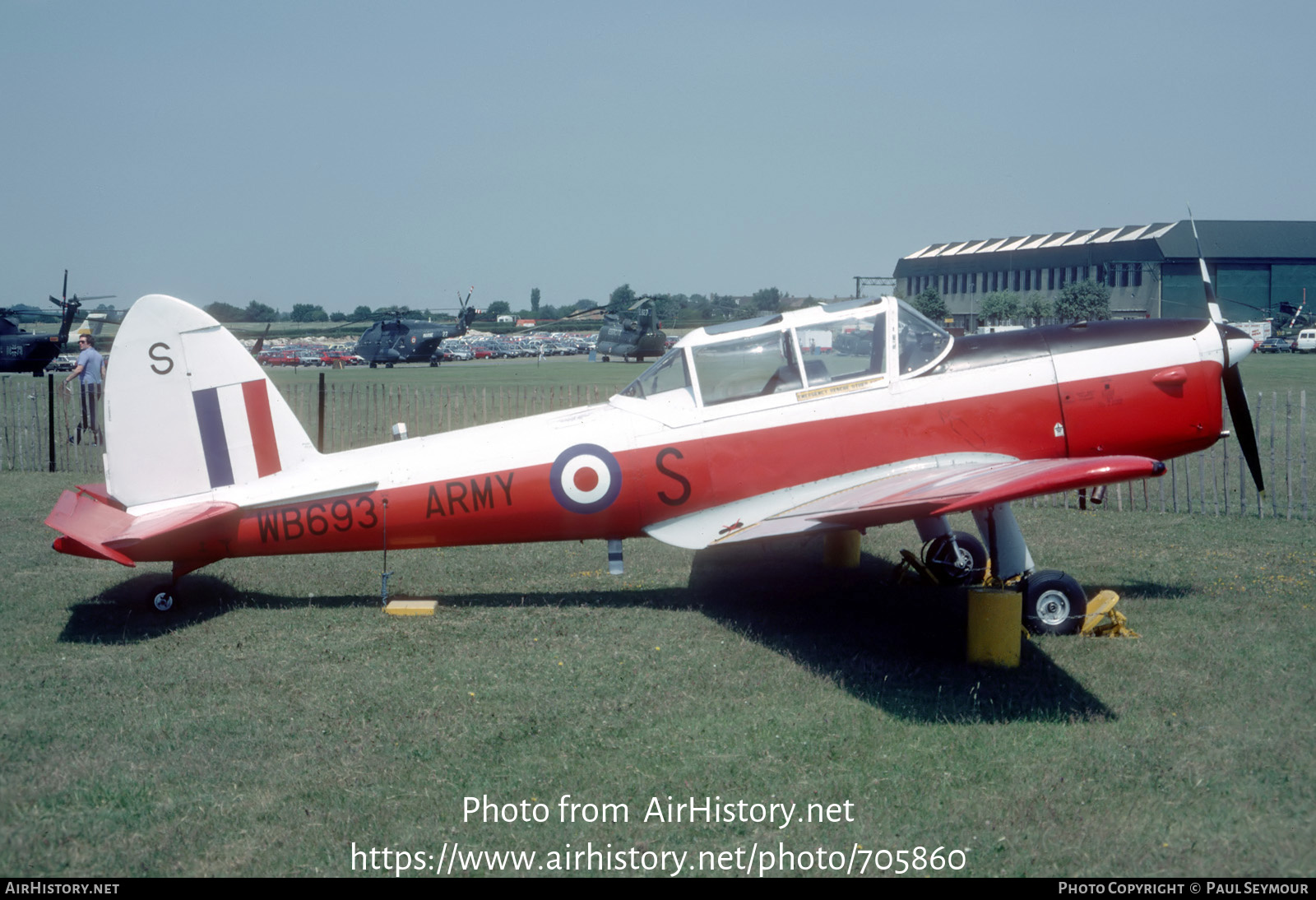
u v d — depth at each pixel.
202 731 5.20
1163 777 4.55
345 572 8.94
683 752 4.93
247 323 130.12
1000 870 3.85
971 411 7.64
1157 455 7.87
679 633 7.01
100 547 6.71
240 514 7.46
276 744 5.04
